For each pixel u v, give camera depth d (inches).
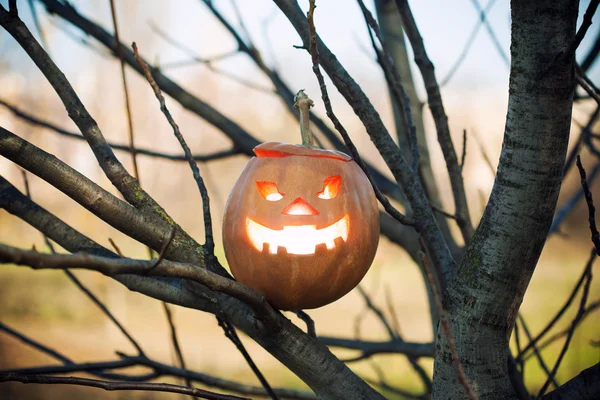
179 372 58.8
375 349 70.6
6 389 157.2
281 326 45.6
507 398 44.8
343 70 51.3
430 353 69.4
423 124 69.4
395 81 56.3
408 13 55.7
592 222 44.6
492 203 45.0
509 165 44.2
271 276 45.7
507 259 44.2
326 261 45.8
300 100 49.8
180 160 69.2
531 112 43.3
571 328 50.7
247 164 48.9
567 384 45.0
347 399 46.2
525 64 43.2
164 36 70.4
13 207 44.8
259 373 49.6
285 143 48.8
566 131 43.4
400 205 73.5
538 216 43.8
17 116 60.6
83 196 44.8
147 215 46.5
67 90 48.0
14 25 47.3
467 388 36.5
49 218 45.2
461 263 46.0
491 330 44.7
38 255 33.8
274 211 46.0
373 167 74.9
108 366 57.4
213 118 69.4
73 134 60.5
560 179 43.8
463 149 55.9
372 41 56.3
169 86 68.8
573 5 42.8
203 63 70.3
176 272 38.7
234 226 46.9
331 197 47.1
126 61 66.4
